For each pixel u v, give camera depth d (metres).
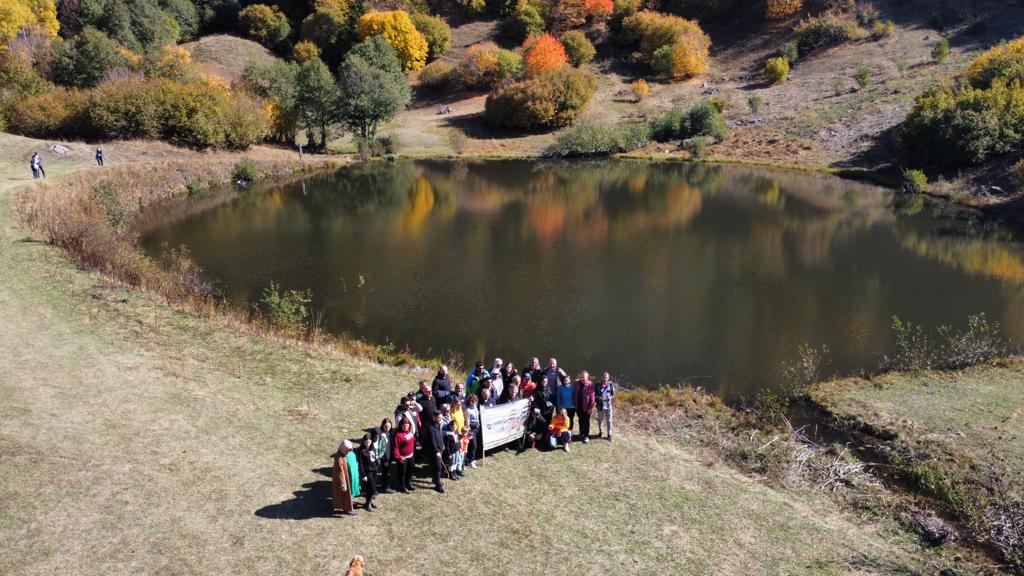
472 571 12.79
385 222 47.25
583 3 107.44
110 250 30.58
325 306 29.94
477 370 17.89
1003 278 33.50
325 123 78.00
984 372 22.41
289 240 41.84
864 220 46.53
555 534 14.13
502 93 85.81
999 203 48.53
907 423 19.06
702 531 14.72
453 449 15.48
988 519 15.27
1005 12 83.00
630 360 24.73
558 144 79.50
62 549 12.16
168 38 99.12
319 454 16.22
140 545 12.47
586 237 42.56
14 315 22.41
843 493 16.69
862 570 13.89
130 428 16.30
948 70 74.06
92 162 54.06
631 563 13.48
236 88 74.94
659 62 92.19
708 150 75.56
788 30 96.62
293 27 116.44
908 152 59.75
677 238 42.16
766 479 17.30
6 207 35.62
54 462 14.55
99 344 20.97
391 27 100.81
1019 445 17.81
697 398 21.39
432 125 87.94
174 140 64.69
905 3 91.62
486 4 116.81
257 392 19.16
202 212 50.28
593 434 18.81
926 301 30.33
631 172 69.06
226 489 14.38
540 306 30.08
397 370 22.30
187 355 21.05
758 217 47.78
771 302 30.45
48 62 72.31
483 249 39.72
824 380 22.73
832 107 75.62
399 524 13.91
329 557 12.72
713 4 104.88
